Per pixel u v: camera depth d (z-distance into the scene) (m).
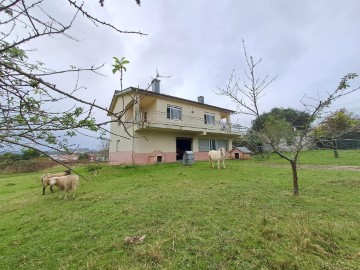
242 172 10.88
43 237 4.20
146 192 7.25
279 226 3.82
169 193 6.84
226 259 2.97
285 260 2.76
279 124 6.53
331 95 5.05
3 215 6.24
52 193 8.67
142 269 2.84
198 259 3.00
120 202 6.22
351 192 6.20
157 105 16.02
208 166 13.69
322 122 5.84
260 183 7.89
